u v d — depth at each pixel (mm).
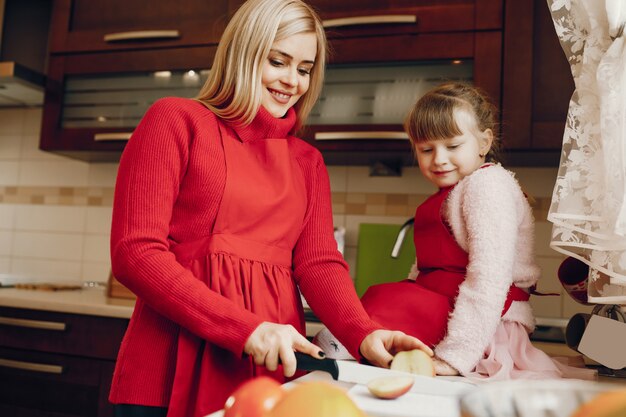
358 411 372
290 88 1066
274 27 1011
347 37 1850
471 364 971
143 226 908
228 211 980
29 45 2396
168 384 936
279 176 1044
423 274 1181
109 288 2016
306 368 791
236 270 961
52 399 1786
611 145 896
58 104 2141
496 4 1735
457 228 1112
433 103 1183
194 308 863
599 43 971
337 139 1843
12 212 2541
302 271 1071
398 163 2123
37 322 1797
